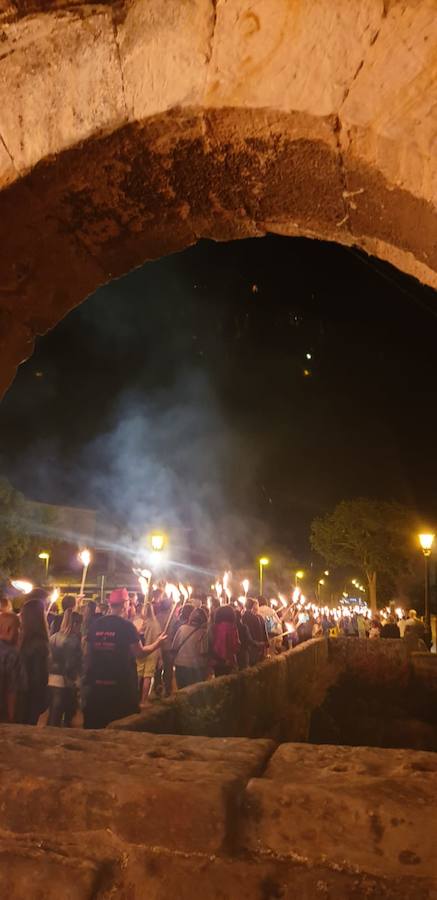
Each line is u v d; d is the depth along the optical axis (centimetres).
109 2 238
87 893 205
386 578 3847
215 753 263
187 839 218
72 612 730
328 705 1838
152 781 226
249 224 284
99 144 242
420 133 209
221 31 226
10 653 576
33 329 306
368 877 204
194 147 243
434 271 246
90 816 226
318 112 217
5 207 255
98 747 272
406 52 210
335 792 219
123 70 236
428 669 1927
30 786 232
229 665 841
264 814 221
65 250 285
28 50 246
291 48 220
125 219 276
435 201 209
